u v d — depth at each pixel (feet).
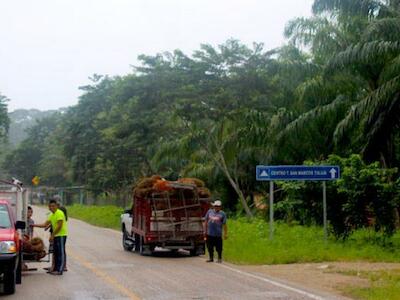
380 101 81.92
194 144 126.31
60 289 42.88
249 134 118.11
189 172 135.74
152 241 67.72
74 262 61.46
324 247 67.36
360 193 71.26
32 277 49.60
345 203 74.69
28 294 40.70
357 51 82.69
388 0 90.22
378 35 82.48
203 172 133.39
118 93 134.41
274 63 113.39
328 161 76.84
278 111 113.80
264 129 116.78
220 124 122.72
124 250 76.79
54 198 53.11
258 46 123.54
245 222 109.19
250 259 62.03
